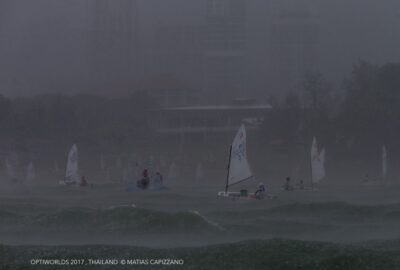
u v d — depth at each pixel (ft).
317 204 391.04
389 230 317.83
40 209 405.80
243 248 226.99
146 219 312.91
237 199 482.28
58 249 230.68
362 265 212.02
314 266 210.79
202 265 214.69
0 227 317.01
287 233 311.68
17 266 211.82
